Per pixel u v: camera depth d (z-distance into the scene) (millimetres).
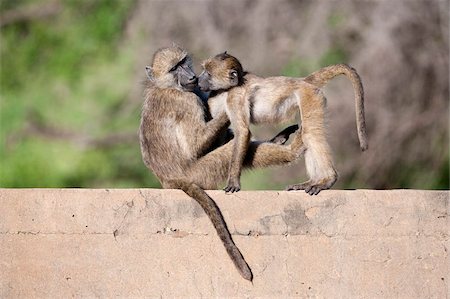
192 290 14898
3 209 15070
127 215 15023
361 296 14930
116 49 37094
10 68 38562
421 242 15031
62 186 36250
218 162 16562
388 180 31734
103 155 36125
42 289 14969
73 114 36781
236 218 14984
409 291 14969
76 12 38375
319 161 15766
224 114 16484
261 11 32438
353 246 14977
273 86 16281
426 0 31797
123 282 14945
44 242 15031
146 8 34281
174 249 14961
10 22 39062
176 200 15031
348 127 30672
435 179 32375
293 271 14914
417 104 31641
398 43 31406
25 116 37219
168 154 16766
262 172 30500
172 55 17078
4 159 36656
